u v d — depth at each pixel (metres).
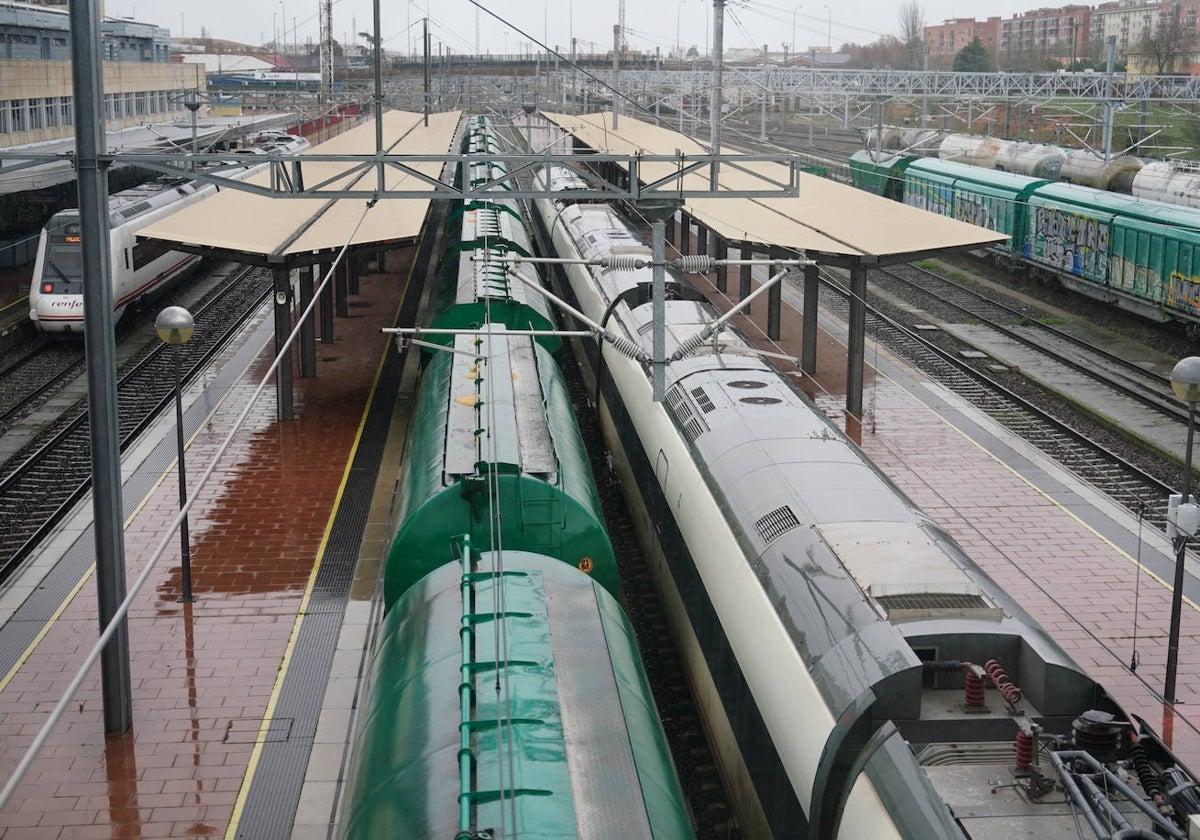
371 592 18.14
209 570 18.91
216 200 32.59
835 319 36.12
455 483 13.98
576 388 29.16
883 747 8.62
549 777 8.58
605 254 26.06
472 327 22.78
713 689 13.11
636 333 20.08
